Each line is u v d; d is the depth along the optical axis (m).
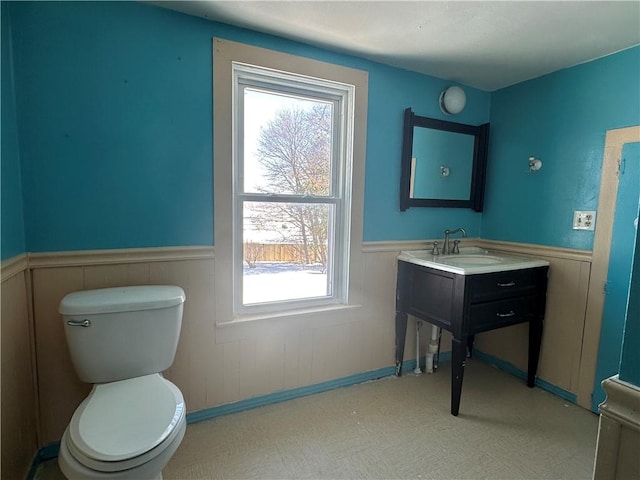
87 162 1.55
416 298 2.24
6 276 1.28
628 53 1.84
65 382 1.60
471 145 2.57
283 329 2.05
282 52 1.87
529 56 2.00
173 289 1.61
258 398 2.02
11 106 1.38
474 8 1.53
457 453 1.66
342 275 2.25
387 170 2.28
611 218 1.92
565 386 2.16
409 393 2.20
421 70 2.27
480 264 2.16
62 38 1.47
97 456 1.02
